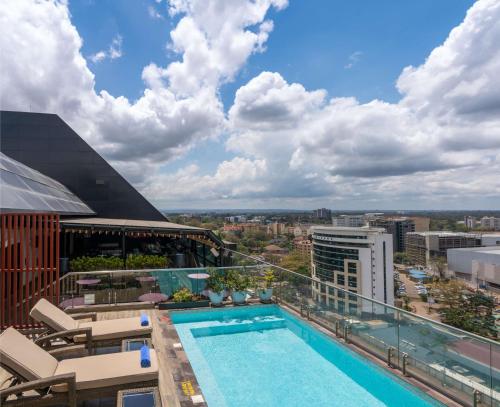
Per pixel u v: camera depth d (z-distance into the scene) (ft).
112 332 20.61
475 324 290.97
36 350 15.62
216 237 56.54
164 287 34.30
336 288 26.05
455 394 16.37
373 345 22.20
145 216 82.43
